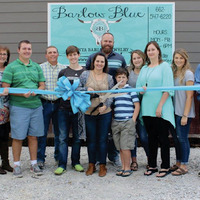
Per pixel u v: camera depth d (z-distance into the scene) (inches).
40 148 175.6
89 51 229.8
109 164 181.6
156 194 135.4
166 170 157.6
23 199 131.7
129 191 138.9
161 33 227.5
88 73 160.4
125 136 156.6
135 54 166.9
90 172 160.7
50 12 228.5
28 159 193.5
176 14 226.8
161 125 153.9
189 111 155.6
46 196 134.6
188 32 227.6
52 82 176.2
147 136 169.3
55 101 176.2
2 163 168.2
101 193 137.2
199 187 142.7
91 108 157.2
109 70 173.9
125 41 228.2
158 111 149.8
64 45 230.1
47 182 151.0
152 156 160.1
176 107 157.4
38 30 229.9
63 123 163.3
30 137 162.7
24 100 155.8
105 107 154.8
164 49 228.4
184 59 157.5
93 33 228.8
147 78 156.3
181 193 136.3
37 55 230.7
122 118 156.7
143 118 158.4
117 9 227.0
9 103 159.0
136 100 157.9
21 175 158.2
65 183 149.4
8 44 231.0
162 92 152.8
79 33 229.0
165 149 156.5
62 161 164.1
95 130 160.2
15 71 155.5
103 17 227.9
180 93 156.3
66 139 164.7
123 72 160.2
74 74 164.7
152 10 226.5
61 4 227.9
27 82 157.0
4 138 165.3
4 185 147.3
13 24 230.1
